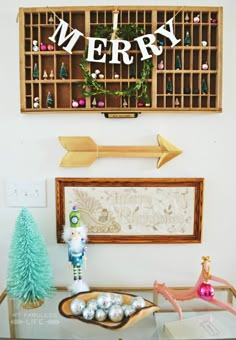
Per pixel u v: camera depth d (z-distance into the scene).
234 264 1.35
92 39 1.23
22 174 1.33
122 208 1.33
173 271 1.36
